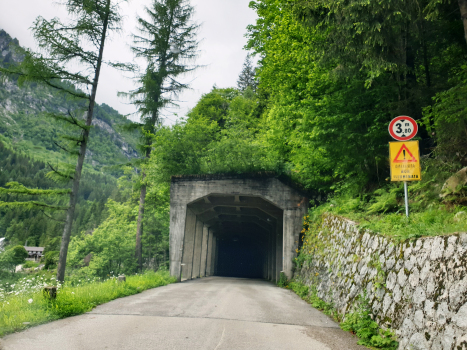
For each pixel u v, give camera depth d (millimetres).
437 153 9188
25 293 9906
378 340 5773
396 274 6379
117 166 26016
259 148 22266
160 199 29656
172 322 7199
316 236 16000
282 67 19047
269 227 32406
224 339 5941
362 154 12492
